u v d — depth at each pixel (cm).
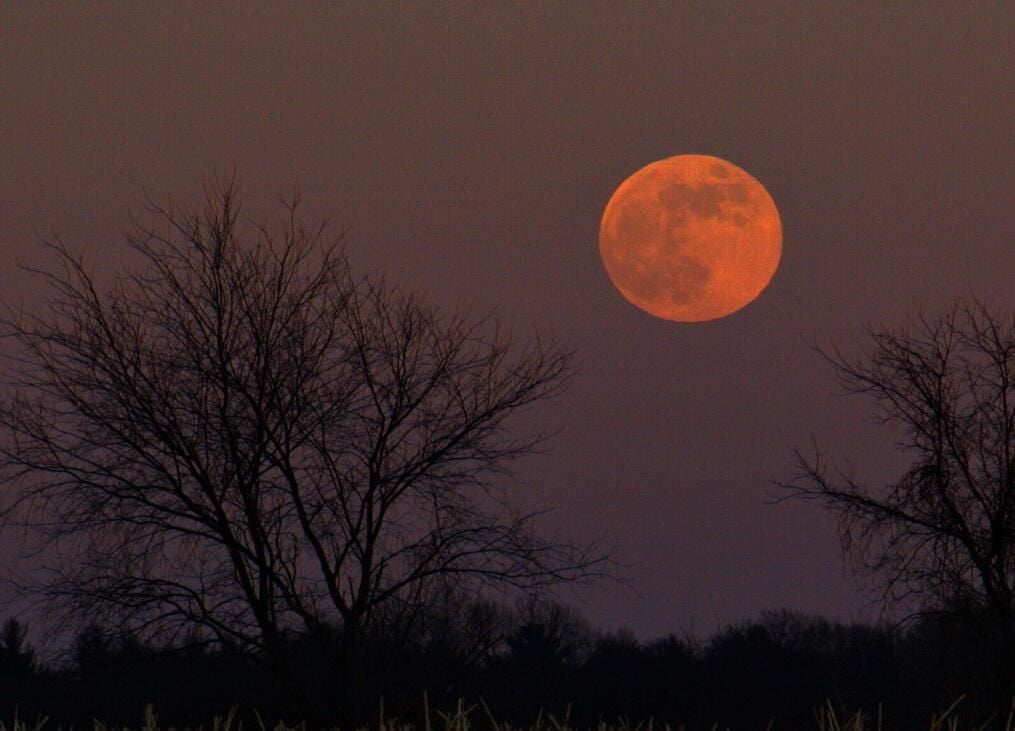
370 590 7381
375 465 7506
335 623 7394
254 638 7231
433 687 7038
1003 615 8044
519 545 7581
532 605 7812
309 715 7000
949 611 8262
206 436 7331
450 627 7494
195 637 7256
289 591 7288
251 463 7231
